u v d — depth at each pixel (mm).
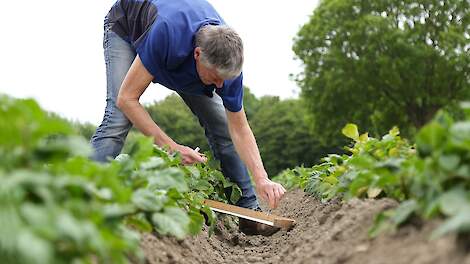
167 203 3607
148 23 5164
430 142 2557
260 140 53062
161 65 5062
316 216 5055
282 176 14586
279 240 5480
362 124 38406
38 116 2289
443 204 2250
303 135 51531
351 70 37781
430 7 38000
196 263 3941
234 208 5598
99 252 2045
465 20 38250
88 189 2240
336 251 2971
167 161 4562
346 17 39125
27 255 1701
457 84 37219
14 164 2127
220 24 5164
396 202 3139
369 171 3371
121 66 5777
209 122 6250
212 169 6570
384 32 36656
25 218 1882
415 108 37750
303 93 40281
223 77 4777
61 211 1988
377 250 2590
